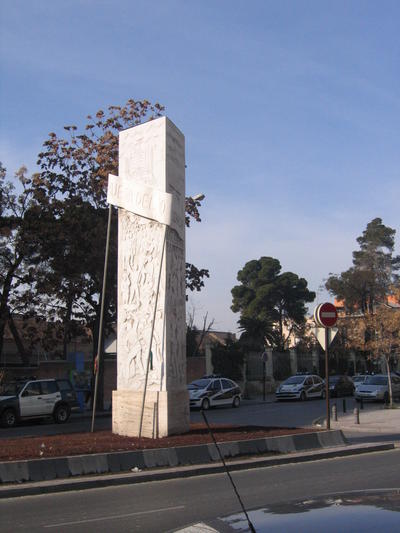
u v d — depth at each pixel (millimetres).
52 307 31953
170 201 15297
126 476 11188
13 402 25062
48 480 10695
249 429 16438
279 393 40656
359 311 62750
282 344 66500
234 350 47188
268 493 9734
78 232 29594
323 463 13477
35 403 25812
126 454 11898
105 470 11500
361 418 25188
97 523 7859
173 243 16141
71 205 30234
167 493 9992
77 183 31609
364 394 35844
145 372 15492
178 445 13016
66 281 30750
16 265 31516
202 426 17422
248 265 78125
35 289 31406
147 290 15891
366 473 11688
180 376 15859
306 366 56781
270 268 75062
